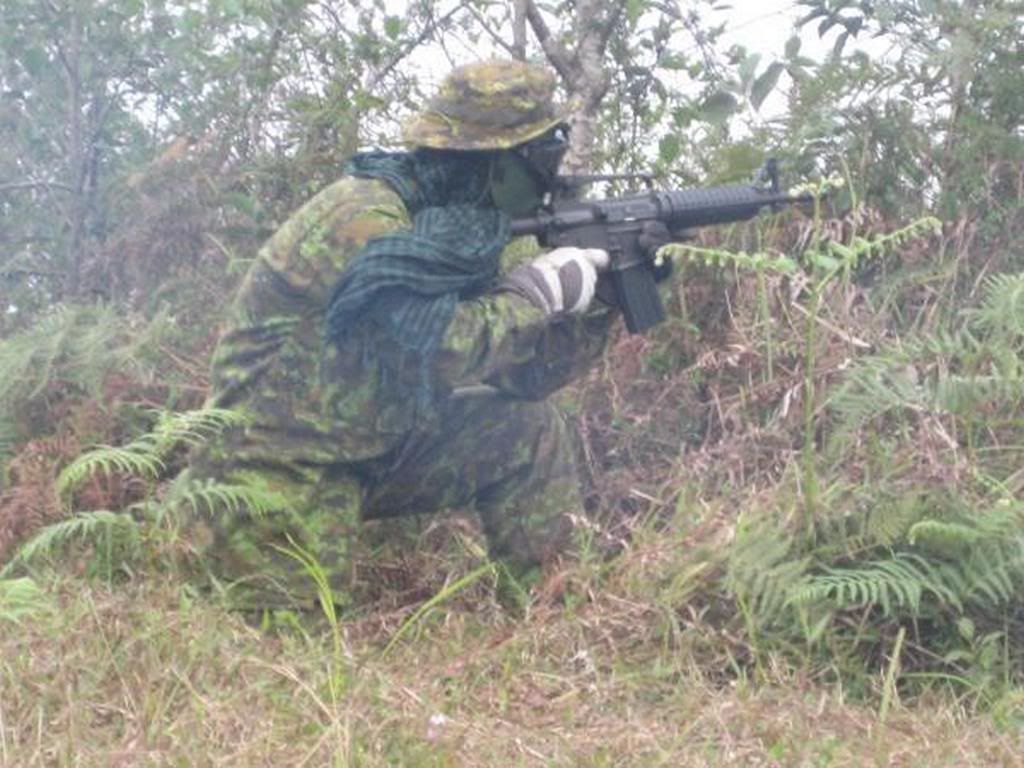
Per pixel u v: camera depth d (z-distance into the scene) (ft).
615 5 19.19
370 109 19.75
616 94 20.03
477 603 14.83
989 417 15.23
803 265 17.61
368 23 20.76
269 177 20.22
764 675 12.86
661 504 15.51
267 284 14.51
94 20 21.95
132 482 16.80
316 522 14.49
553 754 11.11
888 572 13.29
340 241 14.24
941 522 13.69
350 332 14.24
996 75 18.49
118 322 18.75
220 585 13.87
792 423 15.96
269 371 14.49
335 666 12.05
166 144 21.80
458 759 10.88
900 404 14.66
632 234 14.90
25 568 15.33
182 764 10.43
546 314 14.40
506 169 14.43
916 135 18.45
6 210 23.02
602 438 17.44
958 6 18.71
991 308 15.20
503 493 15.31
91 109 22.80
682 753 11.21
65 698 11.45
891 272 18.28
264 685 11.89
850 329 16.69
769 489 14.83
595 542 15.28
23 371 17.97
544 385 14.93
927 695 12.91
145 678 11.73
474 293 14.44
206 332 19.15
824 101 18.61
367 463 14.69
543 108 14.43
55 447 16.99
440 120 14.34
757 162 18.34
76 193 22.06
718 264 17.61
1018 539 13.34
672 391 17.38
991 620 13.65
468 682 12.78
